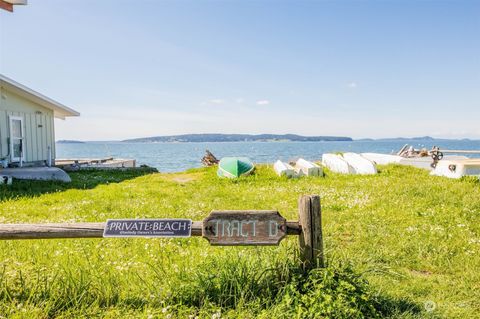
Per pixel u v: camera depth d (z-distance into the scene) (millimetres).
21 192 12164
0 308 3588
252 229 3799
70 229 3814
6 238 3758
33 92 18859
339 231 7070
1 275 4105
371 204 9406
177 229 3803
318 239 3881
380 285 4508
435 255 5727
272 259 4223
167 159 66625
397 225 7445
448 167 15469
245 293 3910
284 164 19359
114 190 13250
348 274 3988
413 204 9312
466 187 11633
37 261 4969
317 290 3619
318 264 3887
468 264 5387
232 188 14086
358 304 3633
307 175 17328
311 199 3863
